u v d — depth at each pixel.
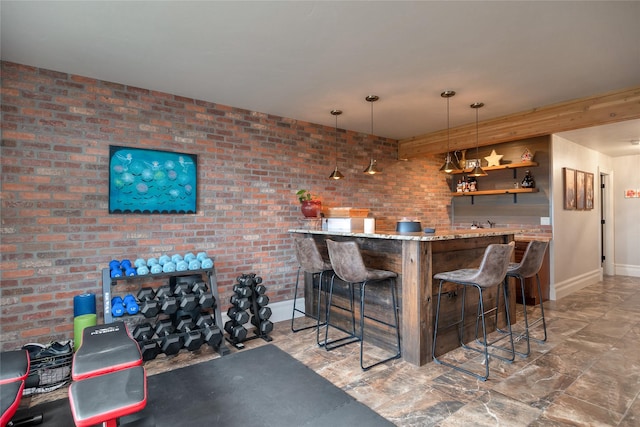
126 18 2.15
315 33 2.34
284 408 2.18
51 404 2.29
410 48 2.55
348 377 2.57
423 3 2.01
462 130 4.64
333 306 3.72
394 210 5.41
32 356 2.45
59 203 2.89
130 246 3.20
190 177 3.53
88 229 3.01
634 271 6.36
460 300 3.13
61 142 2.91
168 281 3.37
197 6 2.03
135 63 2.78
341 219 3.64
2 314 2.66
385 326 3.08
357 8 2.06
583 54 2.64
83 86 3.01
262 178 4.02
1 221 2.67
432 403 2.21
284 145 4.21
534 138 5.02
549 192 4.84
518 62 2.78
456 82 3.18
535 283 4.49
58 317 2.87
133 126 3.24
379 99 3.63
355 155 4.93
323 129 4.59
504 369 2.66
